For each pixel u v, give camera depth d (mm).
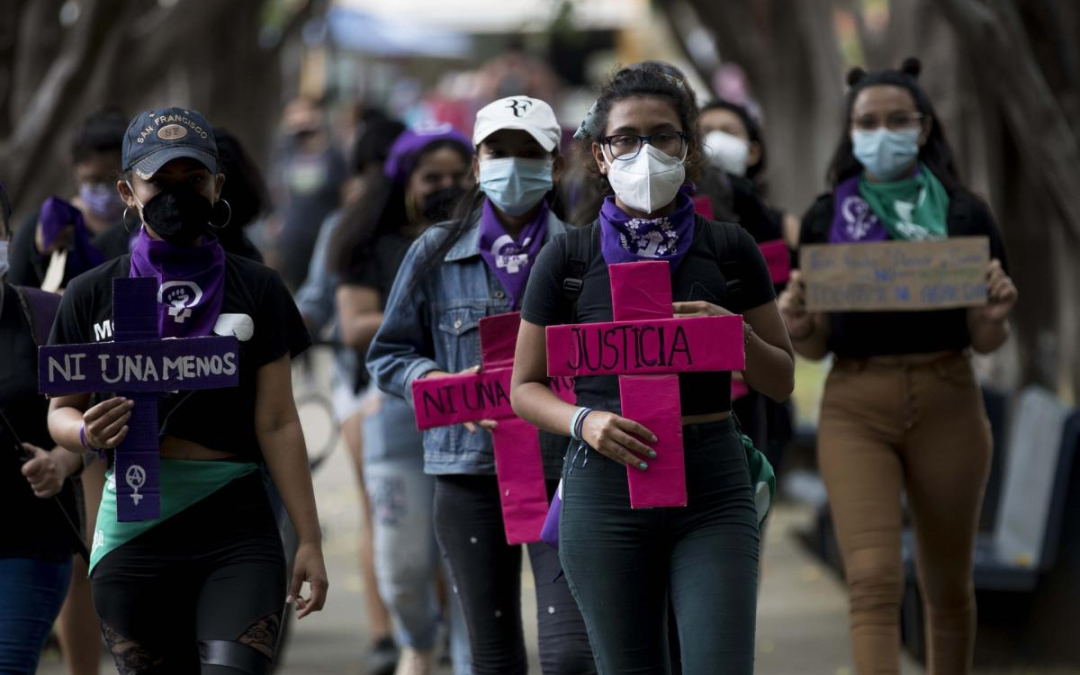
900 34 29000
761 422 16125
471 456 13852
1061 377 26781
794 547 28234
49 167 28531
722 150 17594
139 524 11531
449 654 19969
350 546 28531
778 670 20203
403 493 16984
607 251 11523
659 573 11477
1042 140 21828
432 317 14383
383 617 19828
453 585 14219
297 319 12055
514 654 14094
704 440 11398
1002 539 21734
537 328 11719
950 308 15344
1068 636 19984
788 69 48781
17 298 13320
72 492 13656
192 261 11656
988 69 21891
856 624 14977
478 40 91688
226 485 11695
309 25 71500
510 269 14062
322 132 47500
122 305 11297
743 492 11453
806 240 16141
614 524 11336
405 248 17297
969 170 26953
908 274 15289
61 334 11820
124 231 15617
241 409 11773
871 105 15664
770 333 11836
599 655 11523
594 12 79562
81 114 28859
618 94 11578
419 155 17078
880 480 15242
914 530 15883
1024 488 21016
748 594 11156
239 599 11359
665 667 11578
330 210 46875
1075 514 19891
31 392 13203
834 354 15820
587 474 11469
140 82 35375
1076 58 22000
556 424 11414
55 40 29391
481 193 14336
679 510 11312
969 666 15938
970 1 21562
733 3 49312
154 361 11281
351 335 17344
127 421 11328
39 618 12961
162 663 11680
